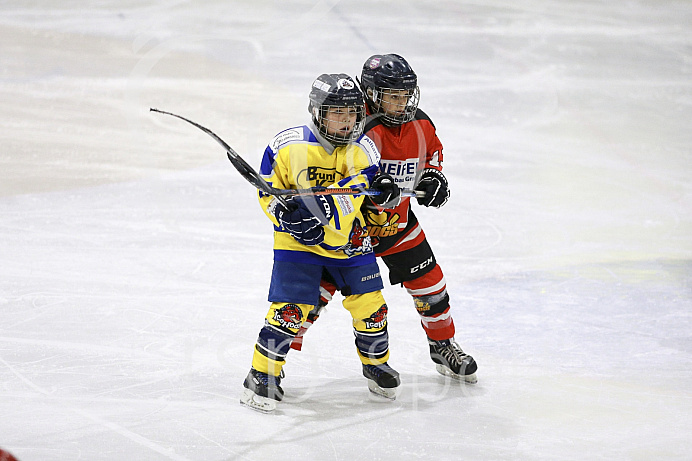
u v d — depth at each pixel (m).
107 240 18.44
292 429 10.49
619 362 13.12
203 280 16.34
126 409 10.87
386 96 11.21
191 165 24.56
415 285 12.39
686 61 39.09
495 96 33.34
